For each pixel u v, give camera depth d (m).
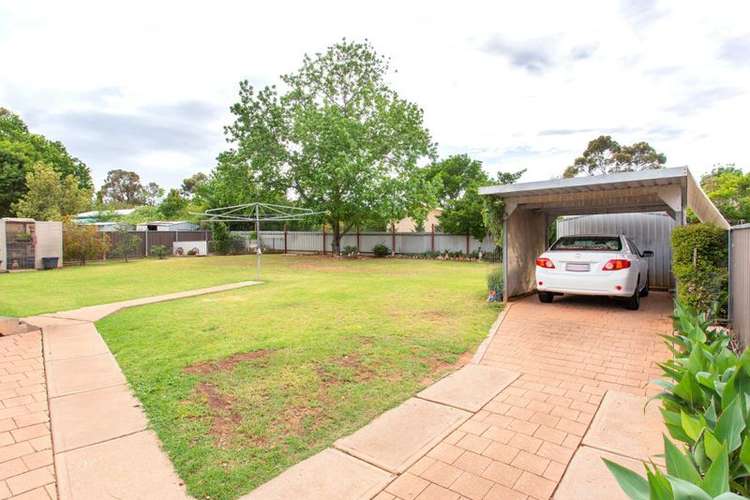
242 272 16.22
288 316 7.58
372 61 22.94
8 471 2.88
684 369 2.61
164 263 20.84
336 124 19.84
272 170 21.44
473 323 6.98
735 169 34.06
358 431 3.40
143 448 3.17
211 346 5.68
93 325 7.09
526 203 8.84
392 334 6.23
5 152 27.89
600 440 3.24
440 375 4.67
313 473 2.82
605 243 8.43
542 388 4.31
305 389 4.23
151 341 6.02
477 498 2.55
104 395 4.16
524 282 10.12
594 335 6.30
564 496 2.57
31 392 4.27
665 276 11.03
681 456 1.49
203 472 2.85
